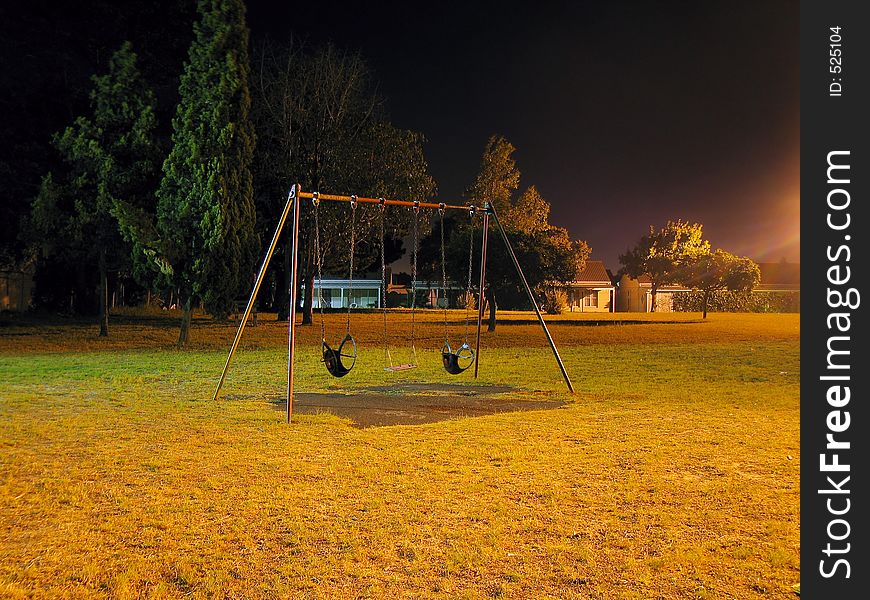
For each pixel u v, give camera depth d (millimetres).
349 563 4672
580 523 5414
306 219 34594
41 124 30172
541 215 56219
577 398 12516
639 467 7086
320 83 34000
